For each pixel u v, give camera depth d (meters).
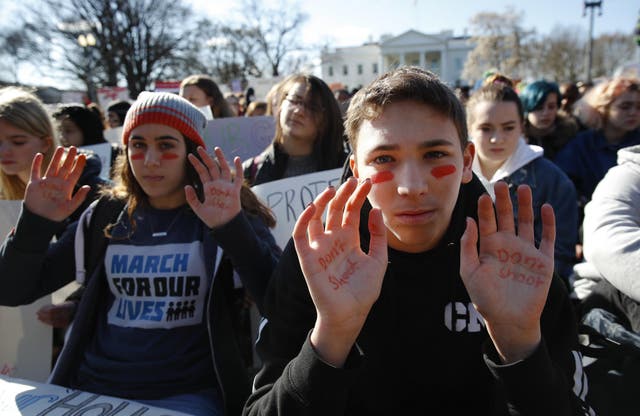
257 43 44.59
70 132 4.48
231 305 2.05
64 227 2.53
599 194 1.91
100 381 1.88
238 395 1.87
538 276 1.12
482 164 3.15
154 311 1.93
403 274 1.36
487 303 1.12
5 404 1.52
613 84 3.43
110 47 33.94
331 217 1.16
